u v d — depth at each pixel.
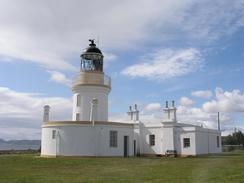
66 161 29.66
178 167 24.28
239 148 68.19
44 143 38.41
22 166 25.67
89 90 40.50
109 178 18.41
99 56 42.25
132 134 40.53
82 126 36.91
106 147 37.47
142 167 24.55
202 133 46.09
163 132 44.78
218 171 21.22
